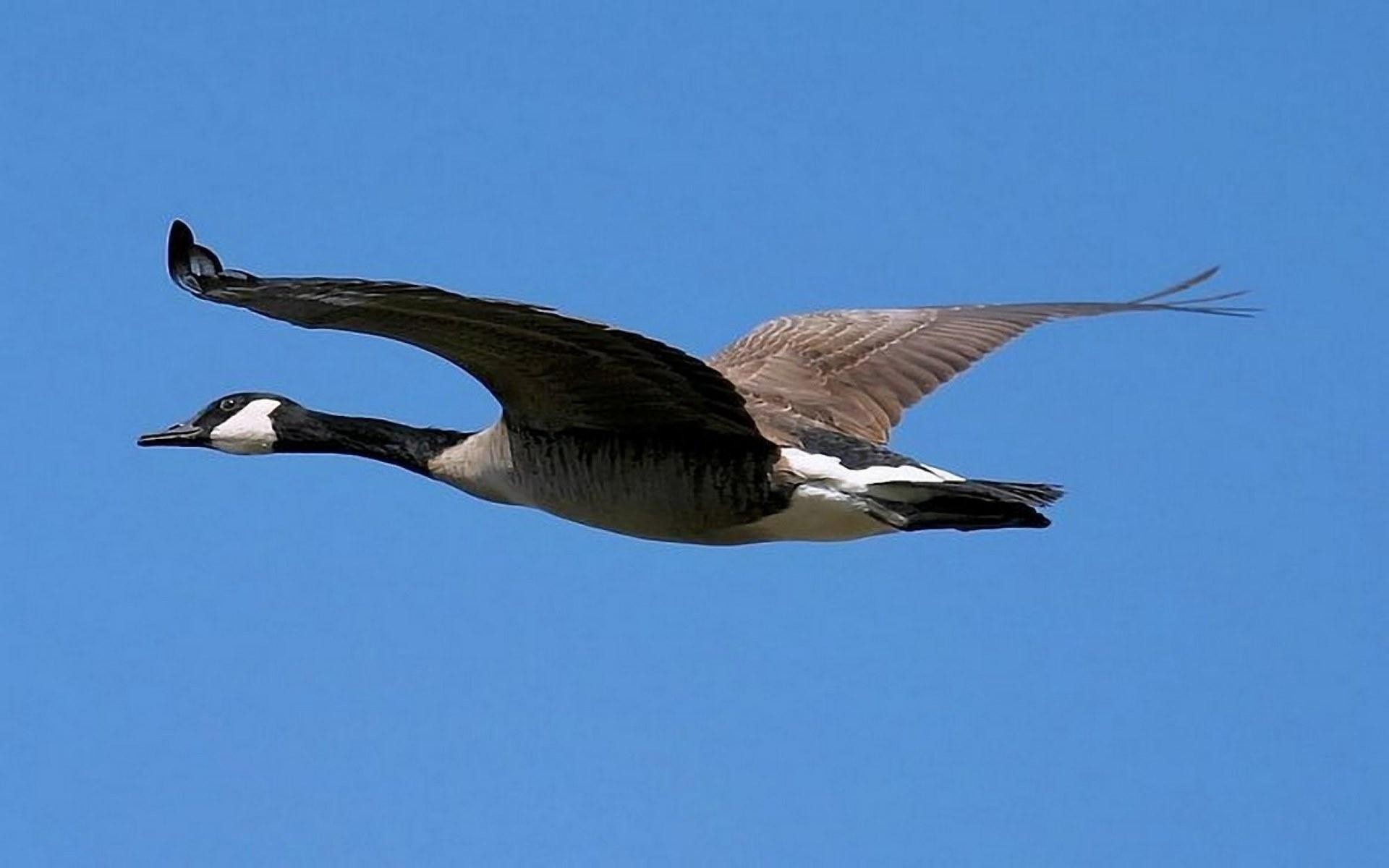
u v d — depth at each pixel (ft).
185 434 58.34
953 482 45.60
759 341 55.98
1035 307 57.11
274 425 57.62
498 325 41.14
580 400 45.75
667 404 45.50
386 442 54.24
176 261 38.17
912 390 54.44
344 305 38.99
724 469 46.83
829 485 46.47
